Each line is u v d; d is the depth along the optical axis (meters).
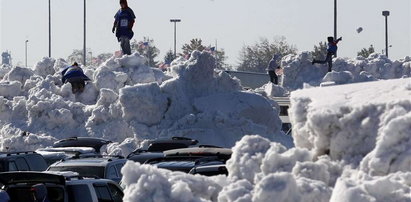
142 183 5.53
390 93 6.07
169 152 21.41
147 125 39.41
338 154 5.88
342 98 6.11
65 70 46.78
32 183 17.11
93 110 40.97
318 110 5.96
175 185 5.50
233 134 39.12
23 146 39.00
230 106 40.28
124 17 50.53
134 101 39.38
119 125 39.78
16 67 48.66
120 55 50.59
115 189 18.48
